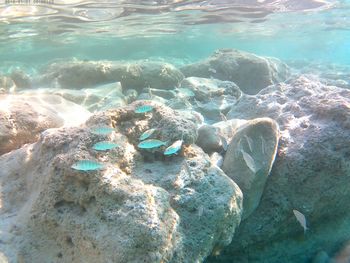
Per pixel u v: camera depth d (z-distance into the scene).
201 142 1.67
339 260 1.55
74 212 1.09
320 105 1.70
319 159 1.49
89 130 1.24
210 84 3.17
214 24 7.92
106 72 3.26
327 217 1.65
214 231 1.14
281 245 1.57
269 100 2.04
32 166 1.33
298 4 5.98
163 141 1.33
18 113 1.77
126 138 1.33
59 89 2.94
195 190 1.20
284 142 1.59
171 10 5.61
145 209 0.98
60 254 1.08
